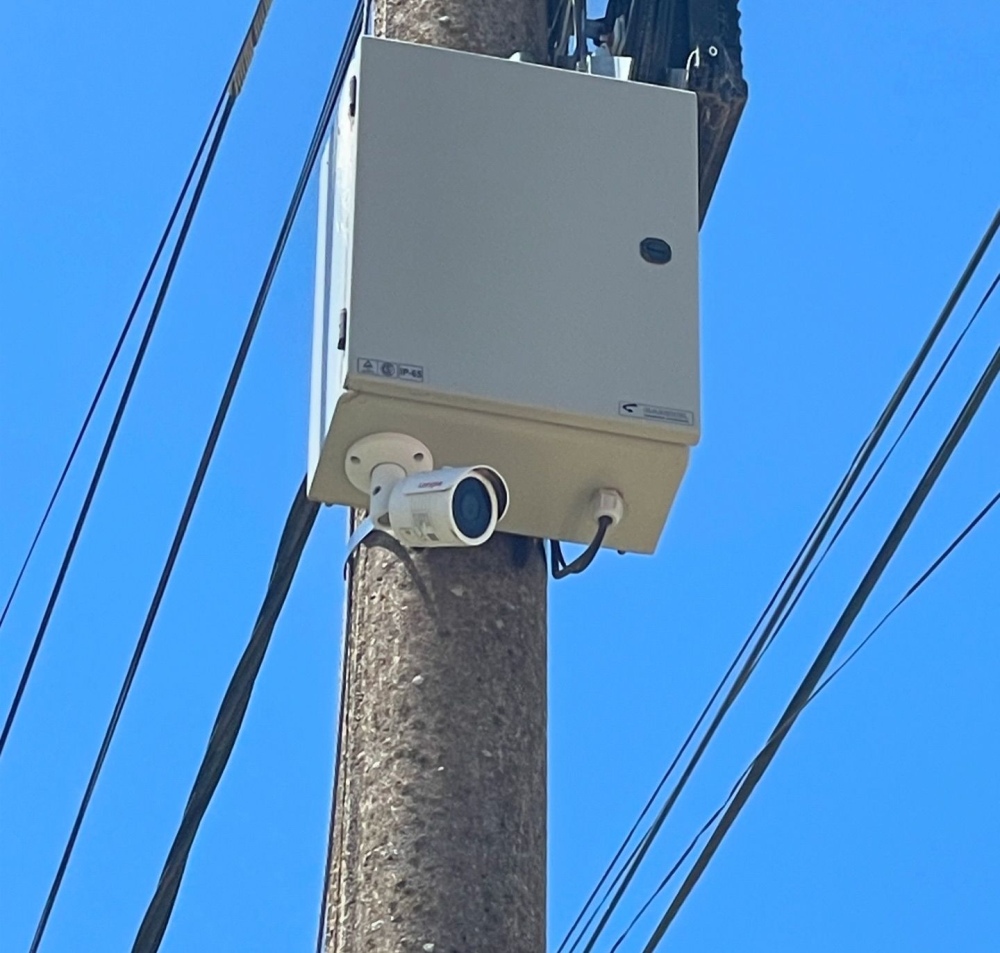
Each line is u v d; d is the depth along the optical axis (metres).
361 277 3.83
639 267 3.97
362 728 3.79
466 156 3.98
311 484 3.95
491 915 3.60
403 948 3.56
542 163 4.01
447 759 3.72
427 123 3.99
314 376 4.04
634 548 4.03
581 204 4.00
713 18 4.38
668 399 3.88
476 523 3.75
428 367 3.79
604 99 4.10
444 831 3.65
